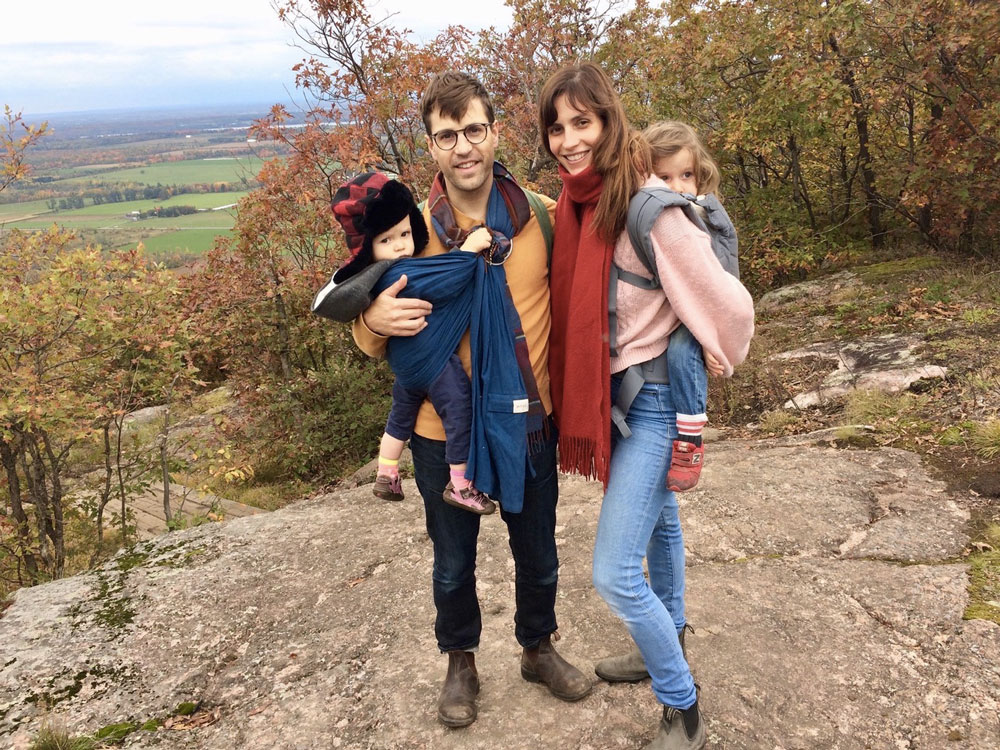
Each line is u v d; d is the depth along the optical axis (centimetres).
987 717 210
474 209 194
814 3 833
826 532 329
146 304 690
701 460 181
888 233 1014
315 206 868
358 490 464
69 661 286
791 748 207
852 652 245
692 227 172
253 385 931
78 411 651
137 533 780
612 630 270
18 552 700
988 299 662
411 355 190
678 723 199
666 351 183
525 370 192
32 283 671
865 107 869
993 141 766
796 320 780
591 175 178
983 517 323
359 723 237
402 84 831
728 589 289
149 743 240
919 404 471
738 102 1011
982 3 730
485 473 192
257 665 278
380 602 311
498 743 219
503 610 293
